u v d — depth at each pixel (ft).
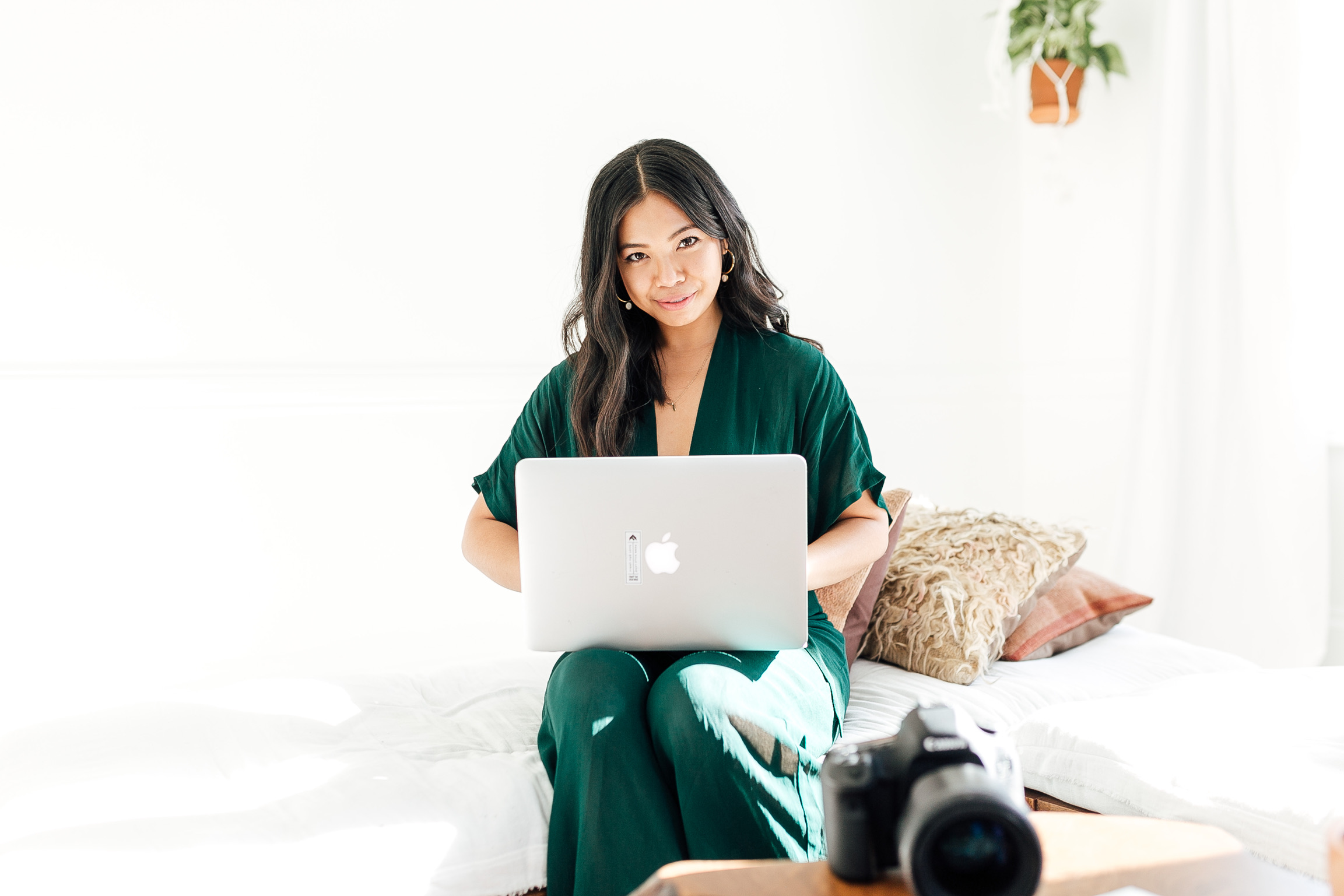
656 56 9.82
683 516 4.11
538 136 9.41
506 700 5.46
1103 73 10.16
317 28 8.57
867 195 10.84
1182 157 9.45
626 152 5.04
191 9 8.14
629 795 3.73
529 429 5.37
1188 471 9.60
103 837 3.68
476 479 5.49
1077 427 11.13
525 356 9.47
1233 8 9.04
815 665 4.56
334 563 8.77
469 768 4.36
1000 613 5.74
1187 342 9.58
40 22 7.67
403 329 8.98
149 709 5.05
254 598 8.49
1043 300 11.45
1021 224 11.68
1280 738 4.00
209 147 8.23
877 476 5.12
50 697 7.79
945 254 11.28
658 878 2.74
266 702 5.24
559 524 4.15
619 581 4.16
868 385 10.87
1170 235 9.48
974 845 2.30
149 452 8.08
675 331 5.29
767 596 4.14
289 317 8.57
